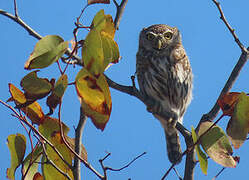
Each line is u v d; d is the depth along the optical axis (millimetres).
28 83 3031
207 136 3500
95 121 2986
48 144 3541
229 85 3670
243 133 3418
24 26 3625
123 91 3648
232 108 3461
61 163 3549
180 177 3631
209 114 3660
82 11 3260
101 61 2758
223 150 3502
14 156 3533
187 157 3639
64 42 2914
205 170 3516
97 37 2748
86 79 2875
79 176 3564
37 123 3537
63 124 3543
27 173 3543
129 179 3551
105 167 3547
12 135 3533
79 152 3576
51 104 3162
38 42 2877
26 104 3223
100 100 2918
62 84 2979
